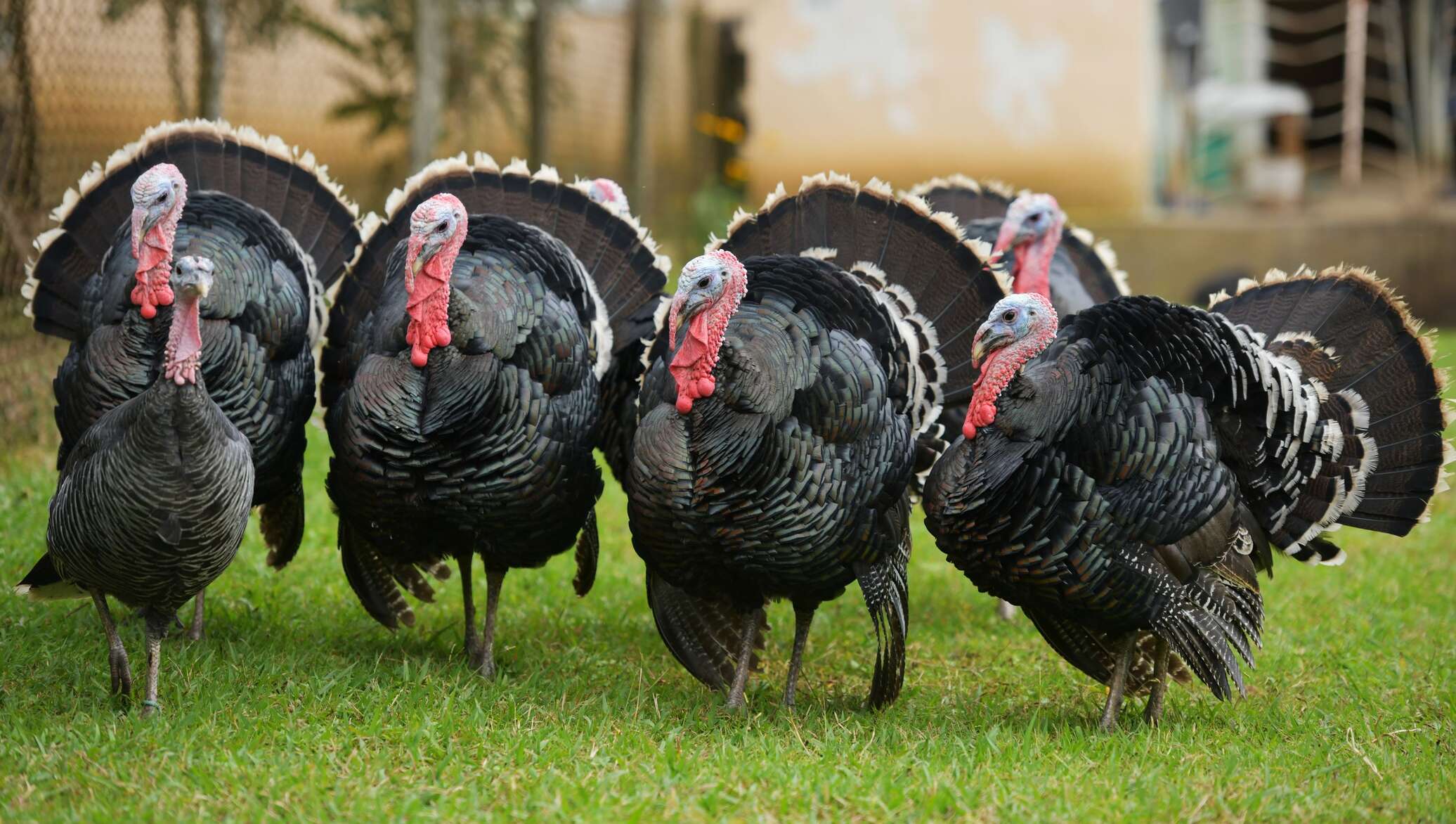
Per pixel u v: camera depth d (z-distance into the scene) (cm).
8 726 1128
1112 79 4425
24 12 1930
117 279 1284
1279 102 4838
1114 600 1221
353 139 3025
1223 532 1229
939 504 1253
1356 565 1883
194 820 983
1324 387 1309
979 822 1041
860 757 1173
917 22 4475
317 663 1346
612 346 1424
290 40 2728
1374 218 4038
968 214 1916
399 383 1249
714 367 1210
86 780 1037
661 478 1238
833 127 4550
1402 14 4841
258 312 1304
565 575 1759
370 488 1277
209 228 1316
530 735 1184
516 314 1276
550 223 1482
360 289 1379
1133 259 4047
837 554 1256
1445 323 3884
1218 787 1131
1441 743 1256
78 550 1114
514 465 1270
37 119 1980
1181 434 1204
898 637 1309
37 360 2047
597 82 3809
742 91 4566
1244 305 1402
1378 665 1486
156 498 1080
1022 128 4484
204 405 1089
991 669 1518
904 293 1434
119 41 2183
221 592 1564
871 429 1248
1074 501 1206
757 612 1360
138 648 1342
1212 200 4866
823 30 4512
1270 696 1416
